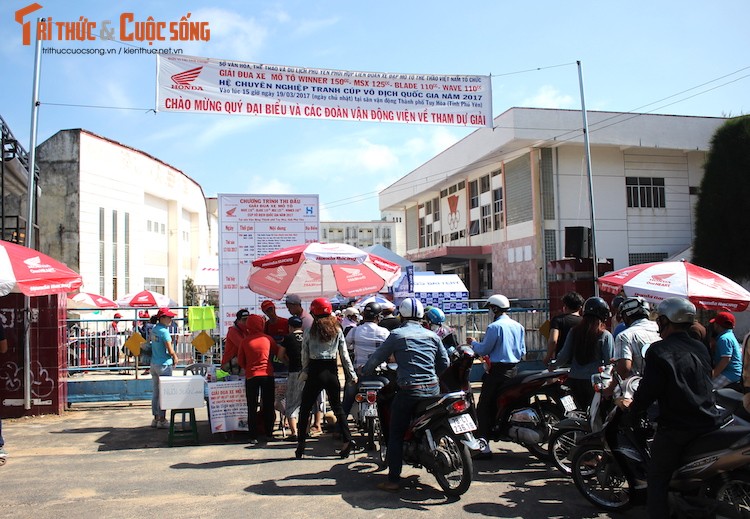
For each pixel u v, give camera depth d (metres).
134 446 7.82
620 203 26.22
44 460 7.07
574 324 7.18
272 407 8.02
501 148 25.97
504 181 28.41
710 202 20.17
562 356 6.61
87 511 5.23
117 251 26.50
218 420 8.05
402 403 5.76
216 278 25.17
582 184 25.94
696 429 4.17
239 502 5.48
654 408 5.04
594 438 5.18
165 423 9.03
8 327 10.07
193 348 12.35
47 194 23.78
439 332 7.99
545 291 25.22
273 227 11.55
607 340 6.37
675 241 26.69
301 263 10.50
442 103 11.71
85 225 24.17
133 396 11.39
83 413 10.36
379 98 11.44
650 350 4.31
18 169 15.38
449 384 6.63
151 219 31.72
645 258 26.30
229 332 8.80
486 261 31.52
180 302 33.78
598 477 5.20
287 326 8.76
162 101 10.41
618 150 26.33
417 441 5.87
